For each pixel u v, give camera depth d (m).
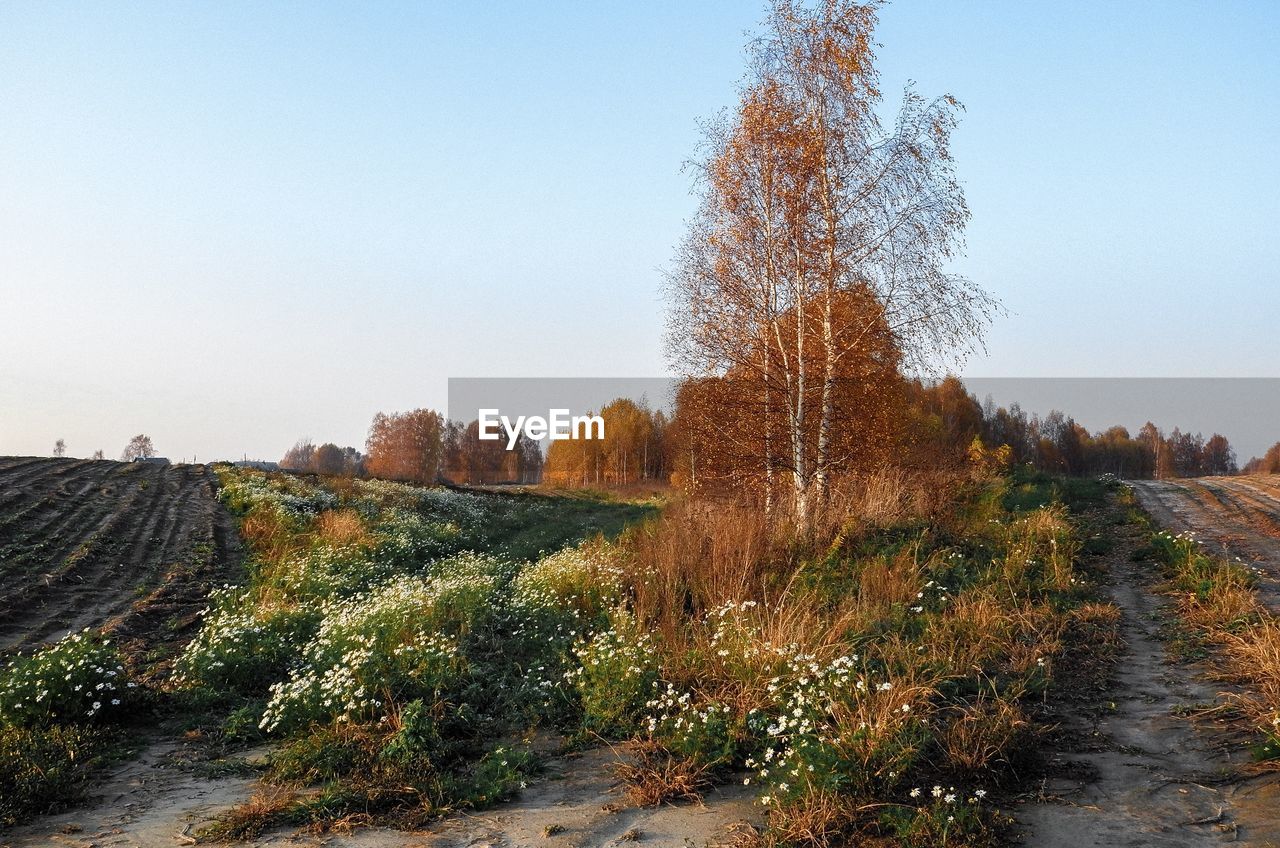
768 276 17.34
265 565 17.22
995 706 6.76
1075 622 9.77
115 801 6.14
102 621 12.70
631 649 8.07
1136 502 20.77
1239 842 4.54
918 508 15.54
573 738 7.09
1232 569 11.21
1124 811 5.04
